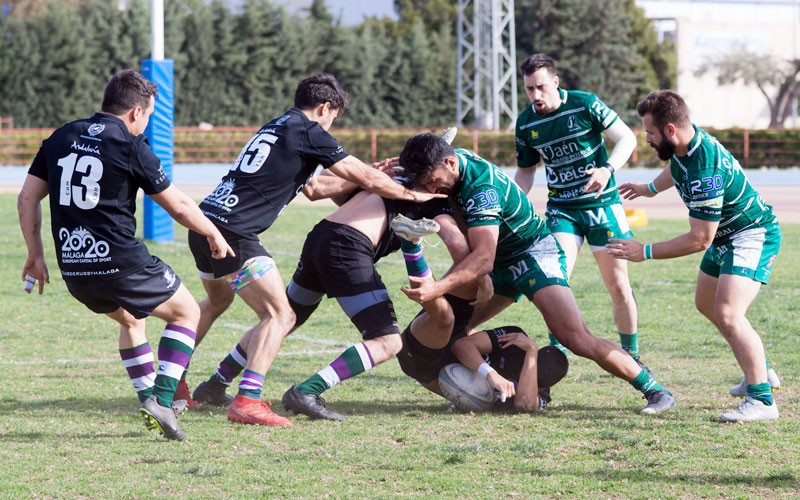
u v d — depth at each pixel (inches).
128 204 376.8
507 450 367.9
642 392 439.8
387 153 3157.0
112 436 394.6
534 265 443.2
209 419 427.2
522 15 4183.1
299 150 418.0
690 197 414.3
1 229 1354.6
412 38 4099.4
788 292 808.9
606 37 4202.8
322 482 328.8
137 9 3855.8
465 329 454.0
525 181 563.5
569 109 528.1
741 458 355.3
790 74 5319.9
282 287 422.6
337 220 430.6
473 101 3447.3
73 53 3784.5
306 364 551.2
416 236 390.0
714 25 5393.7
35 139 3097.9
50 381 505.0
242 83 3939.5
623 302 530.0
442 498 311.9
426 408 449.4
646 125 415.8
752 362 412.8
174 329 392.8
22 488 322.0
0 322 693.9
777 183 2347.4
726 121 5467.5
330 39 4040.4
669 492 316.5
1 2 4072.3
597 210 532.1
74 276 378.3
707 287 446.9
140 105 384.5
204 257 431.8
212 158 3132.4
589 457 358.3
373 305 426.6
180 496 313.9
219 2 3929.6
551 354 446.3
